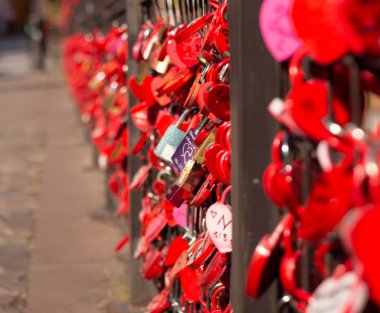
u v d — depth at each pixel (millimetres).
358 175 1493
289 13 1685
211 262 2520
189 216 3291
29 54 33688
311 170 1785
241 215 2010
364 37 1529
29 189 8289
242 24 1956
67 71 19266
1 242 6117
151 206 3975
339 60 1627
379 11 1507
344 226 1450
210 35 2564
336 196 1583
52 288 4930
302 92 1657
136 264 4402
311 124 1637
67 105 16406
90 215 6863
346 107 1705
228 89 2385
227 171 2318
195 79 2883
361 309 1480
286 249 1823
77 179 8695
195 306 3121
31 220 6848
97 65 8227
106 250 5738
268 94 1961
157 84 3402
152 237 3541
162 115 3438
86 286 4930
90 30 10805
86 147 10961
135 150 3900
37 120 14445
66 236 6211
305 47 1693
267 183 1804
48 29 36531
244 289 2025
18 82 22656
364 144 1538
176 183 2775
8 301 4738
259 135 1977
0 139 12234
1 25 56531
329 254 1789
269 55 1952
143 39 3793
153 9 4277
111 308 4438
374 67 1602
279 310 1944
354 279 1491
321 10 1588
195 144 2758
